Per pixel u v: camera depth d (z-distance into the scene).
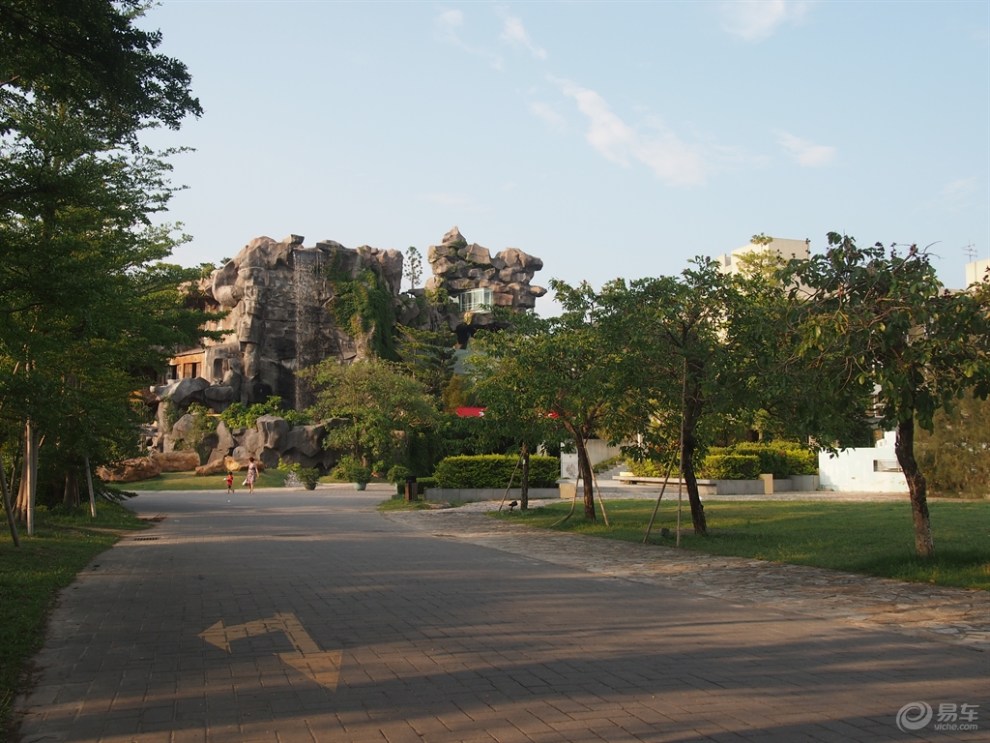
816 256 12.59
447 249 101.31
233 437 62.97
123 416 22.62
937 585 11.36
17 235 10.27
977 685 6.55
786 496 35.03
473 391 27.69
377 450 57.53
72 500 25.23
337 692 6.40
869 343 11.55
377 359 63.47
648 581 12.63
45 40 9.50
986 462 30.47
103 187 13.12
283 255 74.12
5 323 10.74
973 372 10.80
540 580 12.69
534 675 6.90
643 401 18.53
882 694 6.30
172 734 5.45
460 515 27.52
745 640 8.30
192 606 10.27
